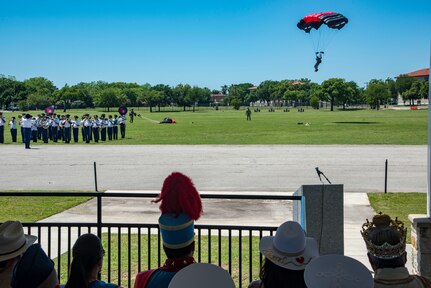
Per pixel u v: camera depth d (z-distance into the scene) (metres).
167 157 31.41
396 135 49.00
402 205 17.08
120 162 29.16
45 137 45.34
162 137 49.78
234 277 9.52
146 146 39.28
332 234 8.63
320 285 3.49
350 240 12.47
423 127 61.69
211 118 100.62
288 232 3.79
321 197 8.66
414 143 40.22
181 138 47.97
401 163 27.94
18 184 21.92
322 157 30.77
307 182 21.81
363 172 24.67
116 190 20.19
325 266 3.58
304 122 77.31
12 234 4.35
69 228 7.53
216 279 3.67
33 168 27.08
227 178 23.06
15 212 15.73
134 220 14.73
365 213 15.88
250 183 21.66
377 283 3.78
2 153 34.94
